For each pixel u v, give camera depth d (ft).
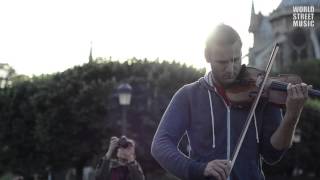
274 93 13.03
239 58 12.56
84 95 172.04
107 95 168.45
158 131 12.69
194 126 12.78
